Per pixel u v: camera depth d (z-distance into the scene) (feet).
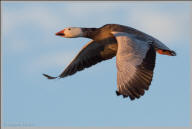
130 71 39.93
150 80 39.93
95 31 53.06
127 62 40.42
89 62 56.44
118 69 40.40
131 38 43.80
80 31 54.13
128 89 39.50
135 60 40.60
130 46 42.04
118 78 40.06
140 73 40.06
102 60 55.72
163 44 48.03
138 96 39.27
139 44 42.83
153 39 47.73
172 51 47.62
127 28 49.62
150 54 42.16
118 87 39.81
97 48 55.36
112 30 51.03
